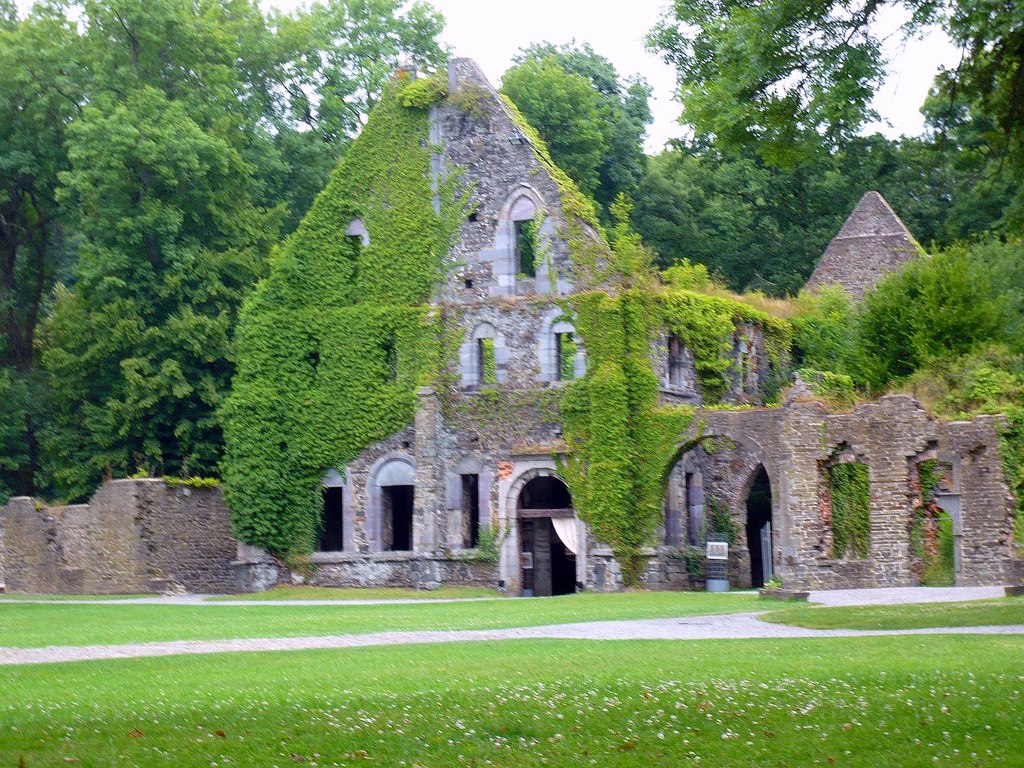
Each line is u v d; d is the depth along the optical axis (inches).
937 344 2333.9
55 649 1200.2
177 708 804.0
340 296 2370.8
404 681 909.2
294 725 760.3
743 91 1000.2
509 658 1043.3
